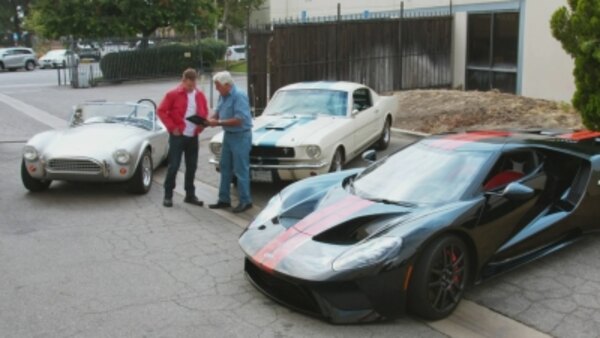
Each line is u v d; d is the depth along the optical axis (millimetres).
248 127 7344
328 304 4230
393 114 11273
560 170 5633
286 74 14344
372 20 16234
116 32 31578
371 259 4137
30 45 66750
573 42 9133
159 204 7914
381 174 5441
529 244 5141
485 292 4871
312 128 8312
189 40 33062
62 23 30812
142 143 8398
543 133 6160
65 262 5715
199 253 5957
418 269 4230
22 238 6465
